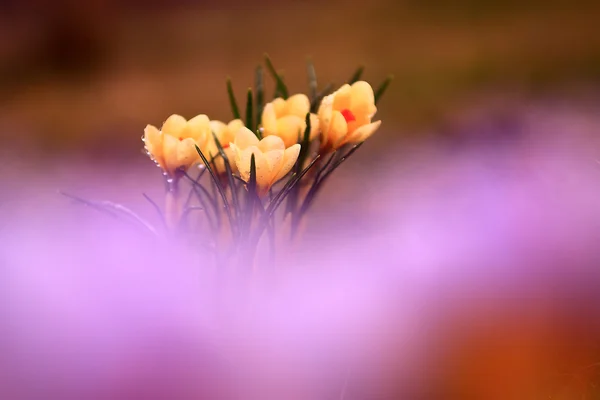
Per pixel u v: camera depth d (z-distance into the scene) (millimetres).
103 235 671
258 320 717
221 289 798
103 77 6316
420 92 4043
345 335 691
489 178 736
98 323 528
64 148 3352
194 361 542
